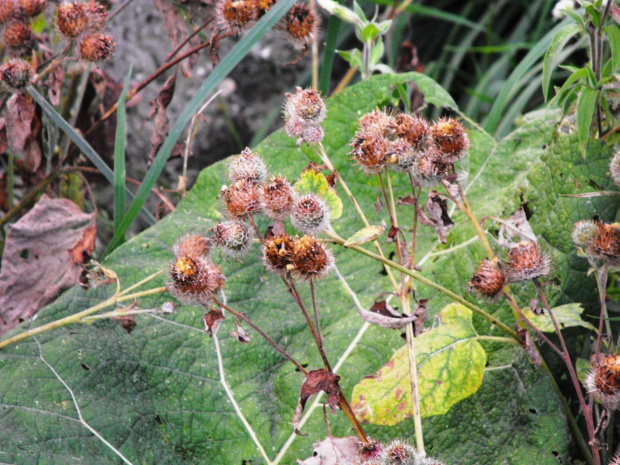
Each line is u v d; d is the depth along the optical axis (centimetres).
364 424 62
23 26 73
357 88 73
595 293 65
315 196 55
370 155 56
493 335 65
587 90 61
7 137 75
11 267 72
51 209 75
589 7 62
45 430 58
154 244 68
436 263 68
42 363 61
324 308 68
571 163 66
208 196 70
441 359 57
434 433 62
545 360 64
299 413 52
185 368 64
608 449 60
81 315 59
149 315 65
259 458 61
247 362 65
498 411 62
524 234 56
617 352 60
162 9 81
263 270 69
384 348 65
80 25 69
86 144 73
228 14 70
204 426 62
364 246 70
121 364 62
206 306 54
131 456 59
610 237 55
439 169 55
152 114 78
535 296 64
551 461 60
